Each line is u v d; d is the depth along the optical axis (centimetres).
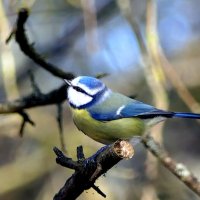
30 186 1278
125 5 1009
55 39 1426
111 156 604
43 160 1282
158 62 928
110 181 1170
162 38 1468
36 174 1272
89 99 852
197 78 1398
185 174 838
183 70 1412
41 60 877
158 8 1451
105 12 1411
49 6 1366
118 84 1365
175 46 1470
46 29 1428
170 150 1424
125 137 848
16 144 1314
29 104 897
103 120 840
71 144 1256
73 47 1420
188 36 1474
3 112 902
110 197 1109
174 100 1361
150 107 854
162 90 923
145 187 909
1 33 936
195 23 1485
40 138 1284
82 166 604
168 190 1177
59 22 1398
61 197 625
